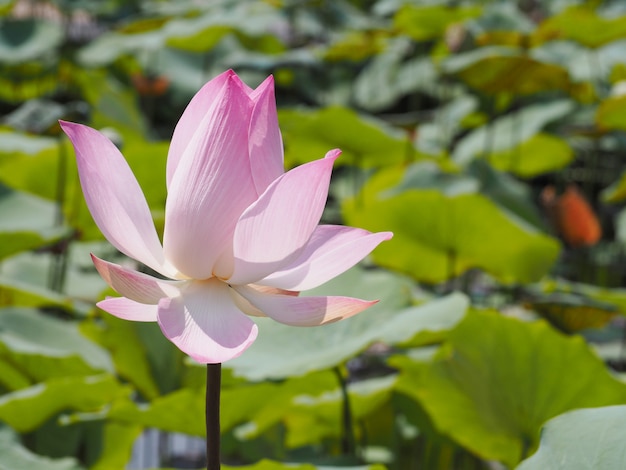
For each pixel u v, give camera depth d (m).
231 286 1.67
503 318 2.23
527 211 4.13
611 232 5.75
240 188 1.65
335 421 2.58
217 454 1.65
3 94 7.46
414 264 3.46
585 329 3.51
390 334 2.15
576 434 1.79
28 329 2.58
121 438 2.51
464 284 4.02
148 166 3.46
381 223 3.28
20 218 3.49
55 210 3.62
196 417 2.12
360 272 2.62
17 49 7.14
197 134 1.66
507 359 2.23
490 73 4.13
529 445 2.27
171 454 3.54
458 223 3.13
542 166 5.64
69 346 2.59
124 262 4.32
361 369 3.37
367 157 4.61
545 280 3.87
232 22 7.01
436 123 6.16
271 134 1.67
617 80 5.62
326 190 1.64
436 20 6.32
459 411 2.27
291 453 2.98
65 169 3.60
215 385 1.64
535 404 2.21
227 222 1.65
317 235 1.70
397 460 2.97
